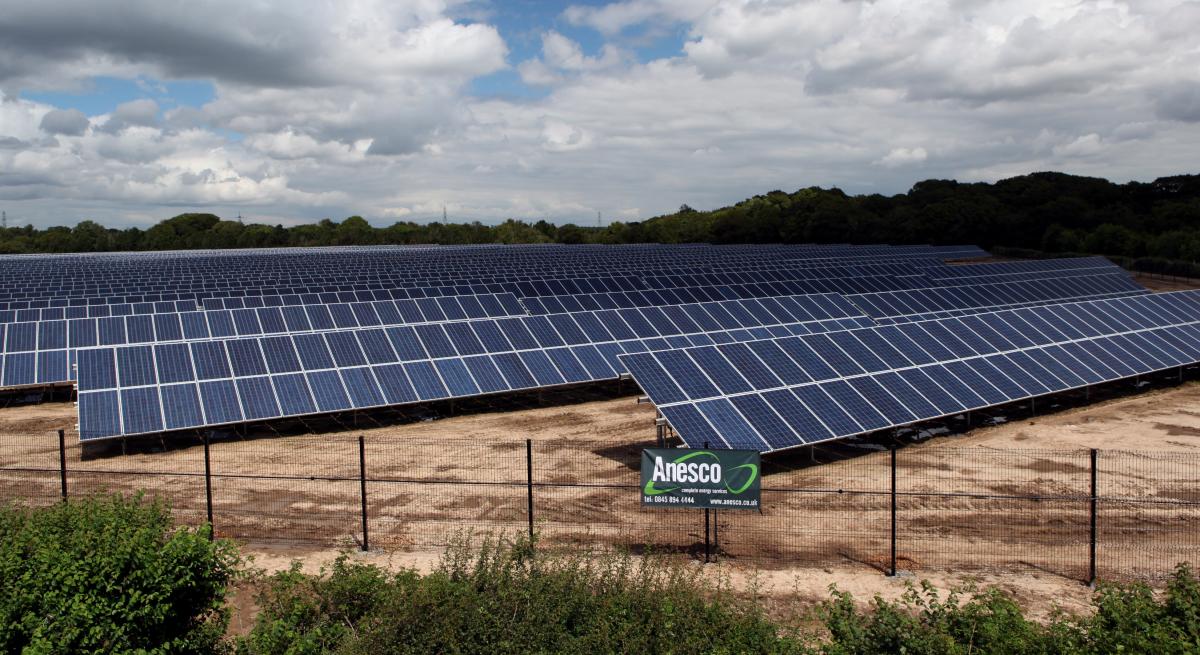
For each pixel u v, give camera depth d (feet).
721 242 580.30
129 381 97.40
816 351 100.27
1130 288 229.86
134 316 135.95
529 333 128.47
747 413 83.35
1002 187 559.79
